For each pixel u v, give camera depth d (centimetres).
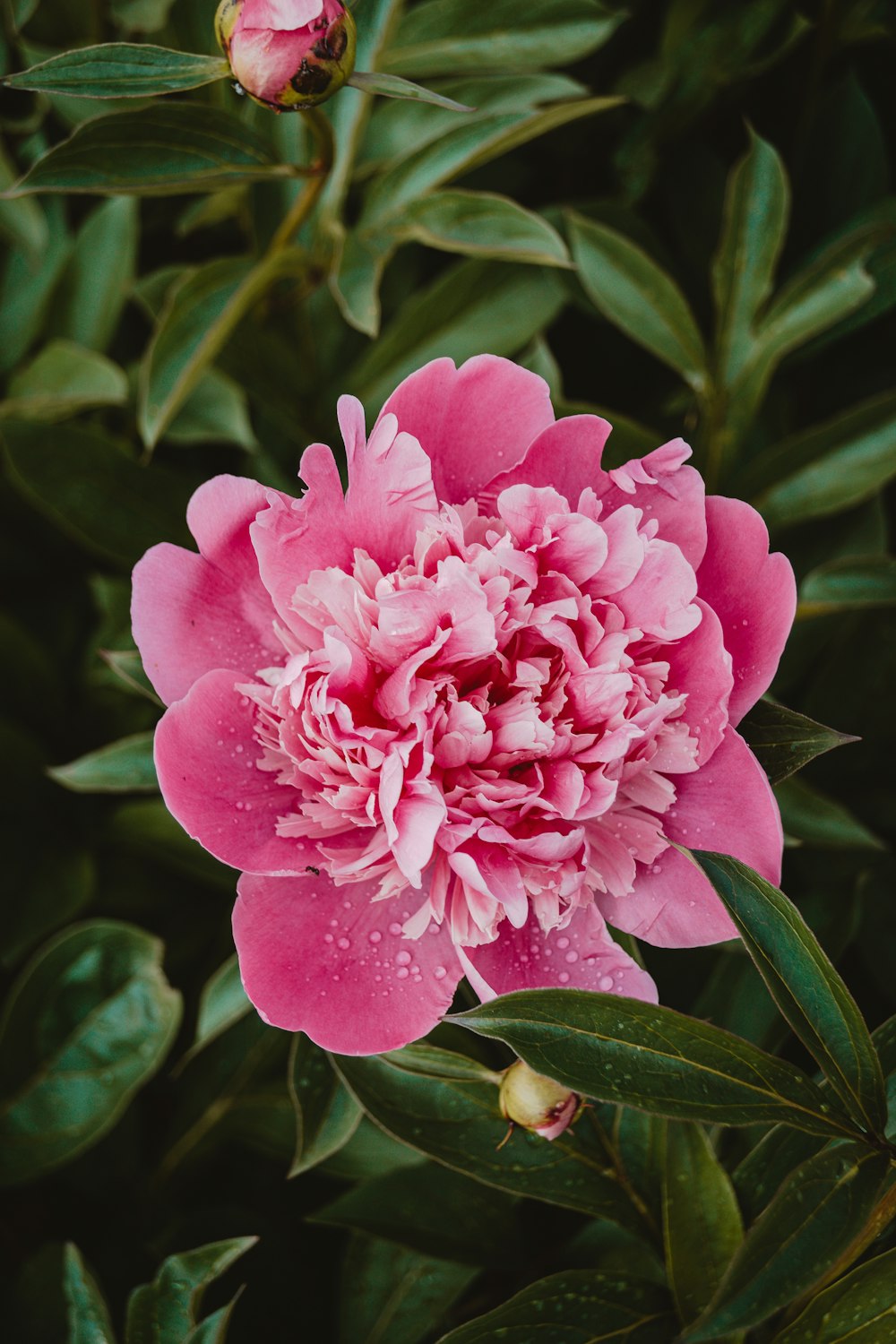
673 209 91
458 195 84
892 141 93
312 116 80
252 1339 84
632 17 90
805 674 91
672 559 74
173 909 89
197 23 87
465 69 88
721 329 87
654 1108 71
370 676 74
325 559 75
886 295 89
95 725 91
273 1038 86
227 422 87
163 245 93
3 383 92
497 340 88
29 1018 84
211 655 75
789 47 89
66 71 76
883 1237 75
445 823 73
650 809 75
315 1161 76
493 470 76
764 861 75
